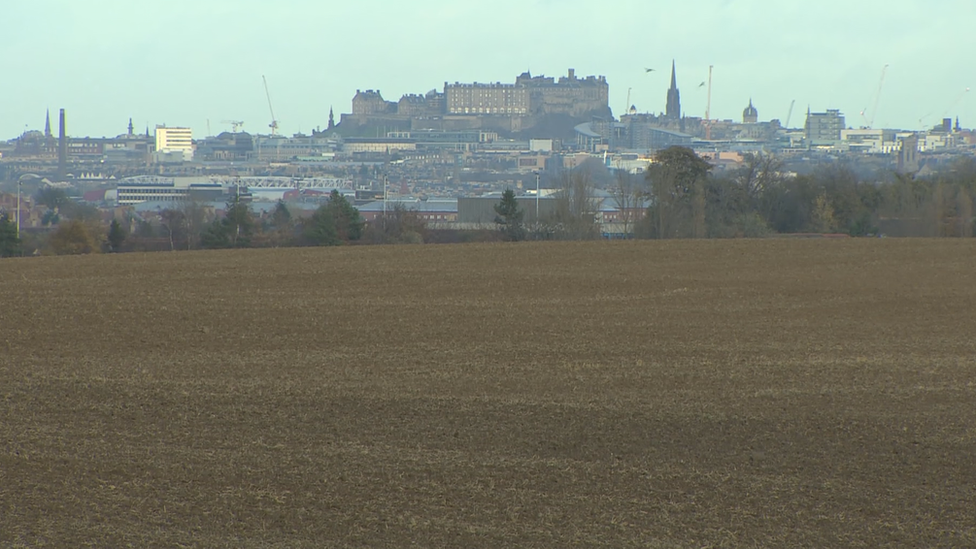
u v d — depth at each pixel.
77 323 116.25
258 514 55.94
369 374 91.69
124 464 63.91
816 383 89.31
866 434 73.31
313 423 74.50
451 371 93.25
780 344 108.00
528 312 127.25
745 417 77.56
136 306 127.81
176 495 58.66
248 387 85.69
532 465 65.25
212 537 52.69
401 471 63.62
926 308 132.75
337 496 58.88
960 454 68.62
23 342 105.50
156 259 182.38
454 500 58.56
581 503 58.44
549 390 85.88
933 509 58.25
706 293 144.25
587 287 149.38
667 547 52.31
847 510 57.94
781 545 52.84
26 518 54.78
